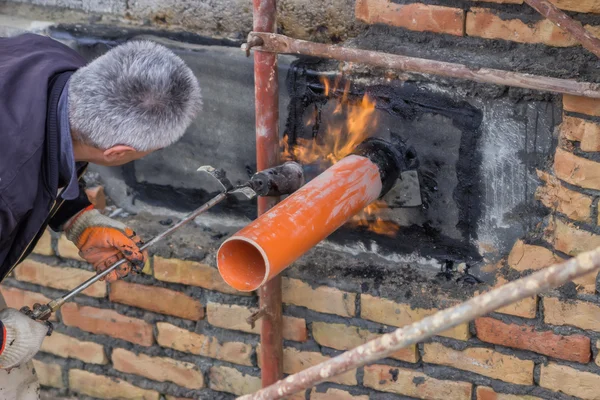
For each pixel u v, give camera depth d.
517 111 2.04
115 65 1.80
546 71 1.96
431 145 2.16
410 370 2.34
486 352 2.24
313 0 2.21
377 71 2.14
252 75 2.28
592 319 2.10
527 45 2.01
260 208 2.17
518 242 2.16
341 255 2.39
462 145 2.12
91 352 2.73
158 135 1.82
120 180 2.64
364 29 2.19
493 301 1.26
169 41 2.39
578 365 2.16
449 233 2.25
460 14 2.04
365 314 2.33
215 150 2.44
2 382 2.29
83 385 2.79
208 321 2.53
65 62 1.95
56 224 2.27
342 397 2.44
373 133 2.21
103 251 2.26
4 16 2.63
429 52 2.09
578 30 1.78
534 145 2.06
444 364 2.30
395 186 2.24
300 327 2.42
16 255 1.97
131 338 2.65
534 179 2.09
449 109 2.10
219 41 2.35
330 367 1.45
